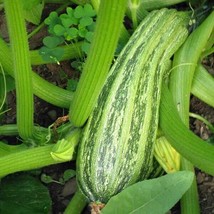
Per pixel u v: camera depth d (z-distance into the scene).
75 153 0.64
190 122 0.75
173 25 0.65
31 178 0.70
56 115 0.76
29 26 0.79
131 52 0.63
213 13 0.67
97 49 0.51
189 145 0.59
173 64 0.67
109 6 0.47
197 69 0.68
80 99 0.57
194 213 0.65
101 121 0.61
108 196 0.62
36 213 0.68
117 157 0.60
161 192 0.55
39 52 0.68
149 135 0.62
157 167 0.66
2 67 0.64
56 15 0.68
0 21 0.79
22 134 0.62
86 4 0.67
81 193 0.66
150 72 0.62
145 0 0.70
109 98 0.61
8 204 0.68
